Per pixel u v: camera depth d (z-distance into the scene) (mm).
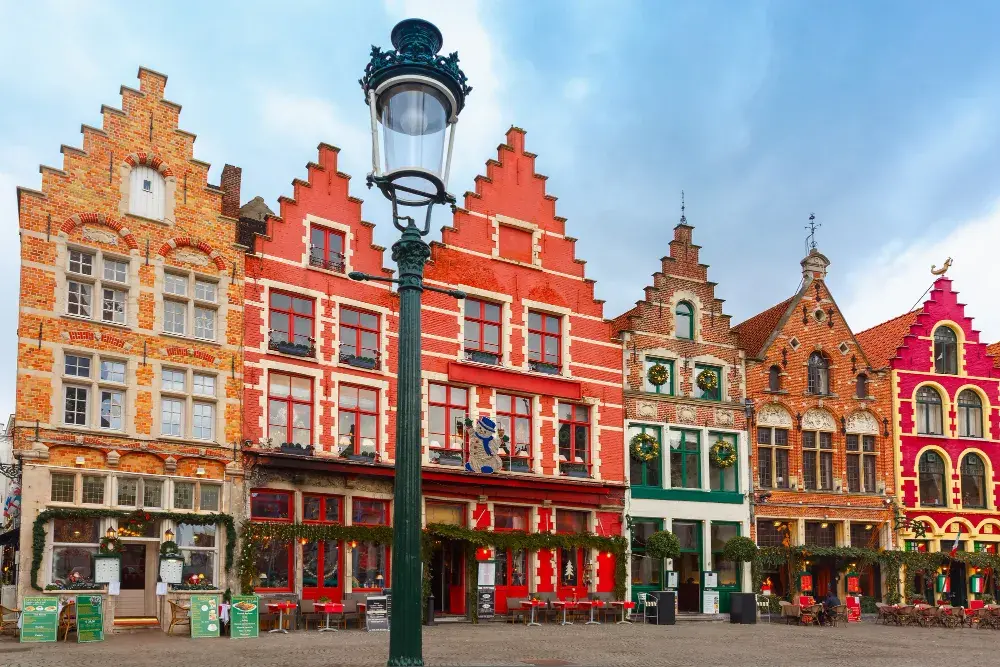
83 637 19734
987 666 18172
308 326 27625
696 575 34406
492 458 29609
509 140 33031
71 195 23547
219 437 25125
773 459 36406
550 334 32844
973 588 38125
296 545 25938
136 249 24438
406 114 10242
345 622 25203
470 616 28297
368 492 27656
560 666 15750
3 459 34688
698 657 18531
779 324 37719
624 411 33781
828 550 35812
